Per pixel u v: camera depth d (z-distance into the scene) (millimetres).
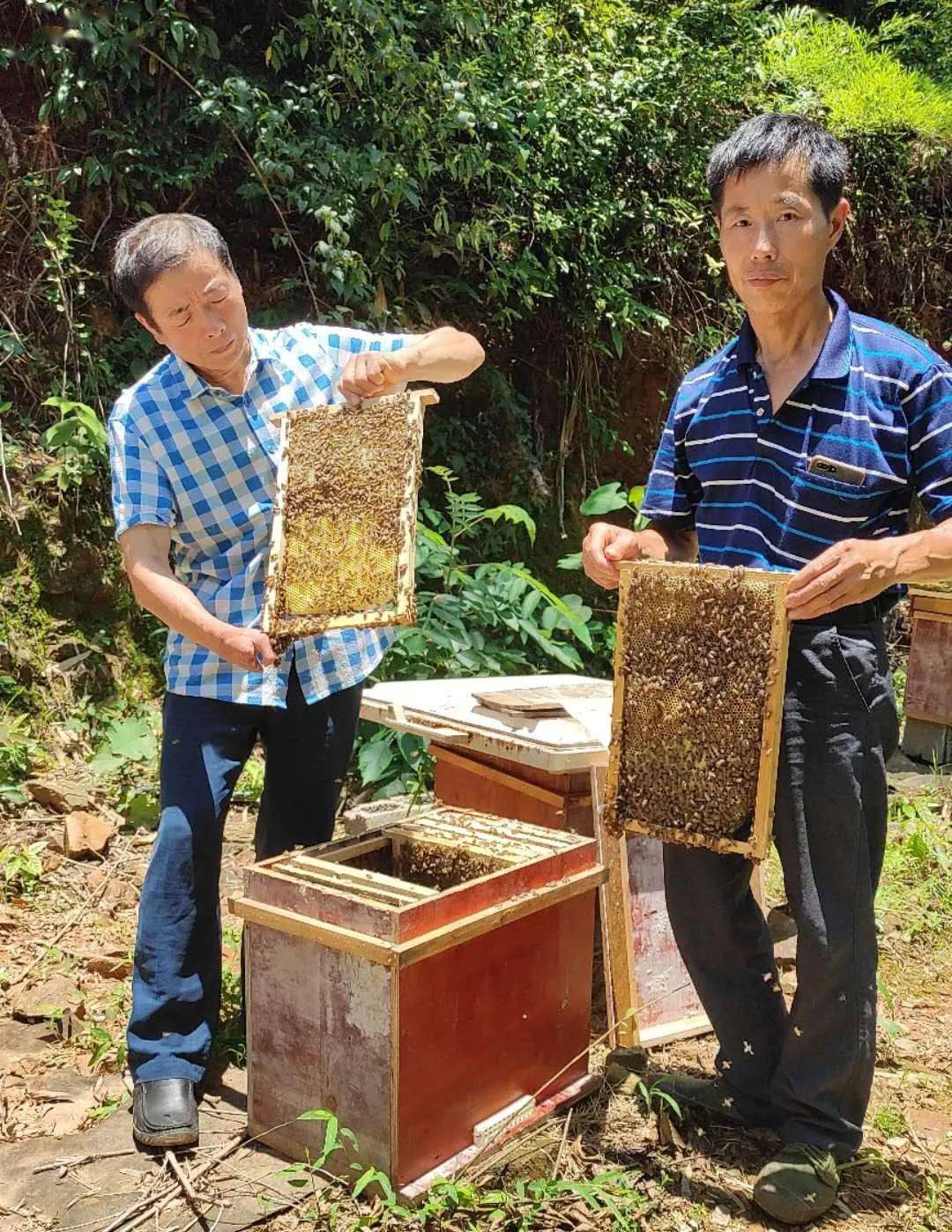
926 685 5445
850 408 2156
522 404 6512
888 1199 2320
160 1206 2229
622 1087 2699
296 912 2322
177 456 2572
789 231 2092
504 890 2412
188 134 5441
